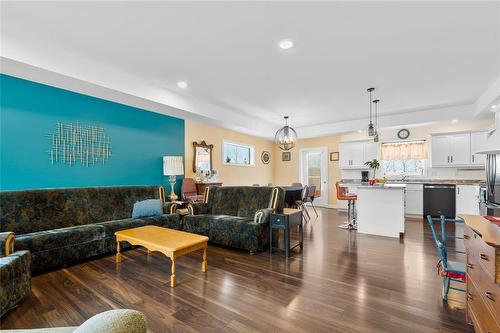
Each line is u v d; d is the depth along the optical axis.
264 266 2.85
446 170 6.18
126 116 4.39
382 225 4.29
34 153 3.31
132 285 2.36
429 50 2.88
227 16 2.27
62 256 2.77
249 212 3.94
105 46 2.81
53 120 3.49
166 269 2.77
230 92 4.34
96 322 0.72
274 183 8.75
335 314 1.86
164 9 2.18
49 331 1.02
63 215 3.26
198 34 2.57
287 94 4.47
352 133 7.05
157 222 3.77
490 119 5.27
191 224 3.95
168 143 5.14
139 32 2.53
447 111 5.28
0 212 2.78
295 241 3.90
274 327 1.71
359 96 4.55
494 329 1.24
